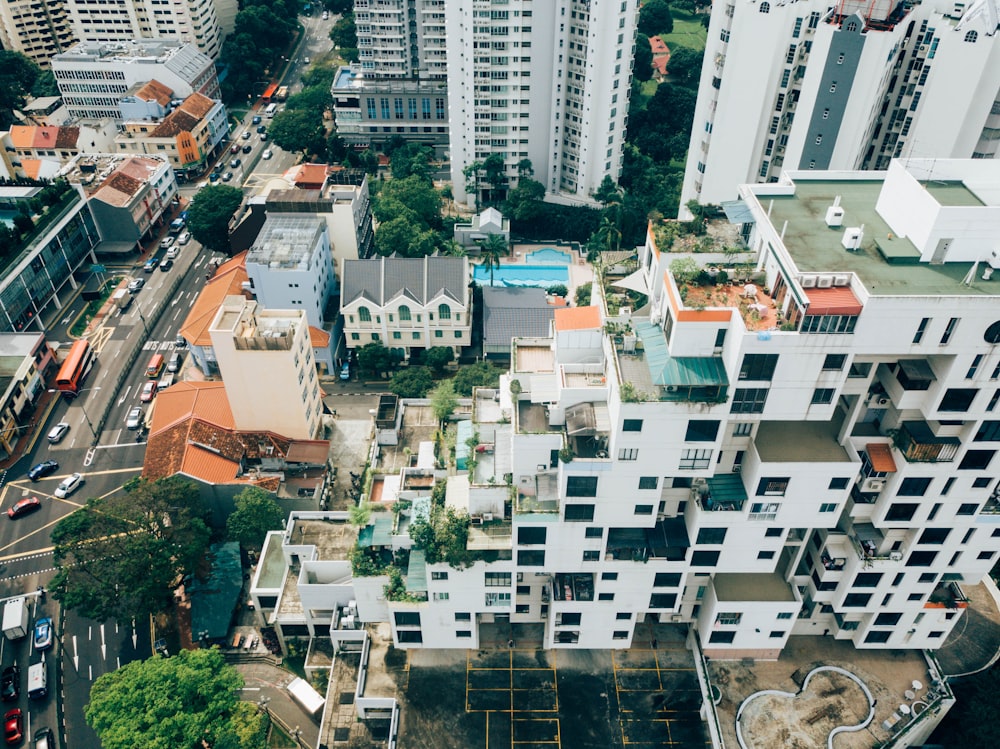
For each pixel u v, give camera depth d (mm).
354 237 141250
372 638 84438
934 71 113500
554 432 71562
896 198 67500
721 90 118875
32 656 93375
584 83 160750
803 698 77375
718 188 127062
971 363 61000
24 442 122375
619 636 81062
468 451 82375
